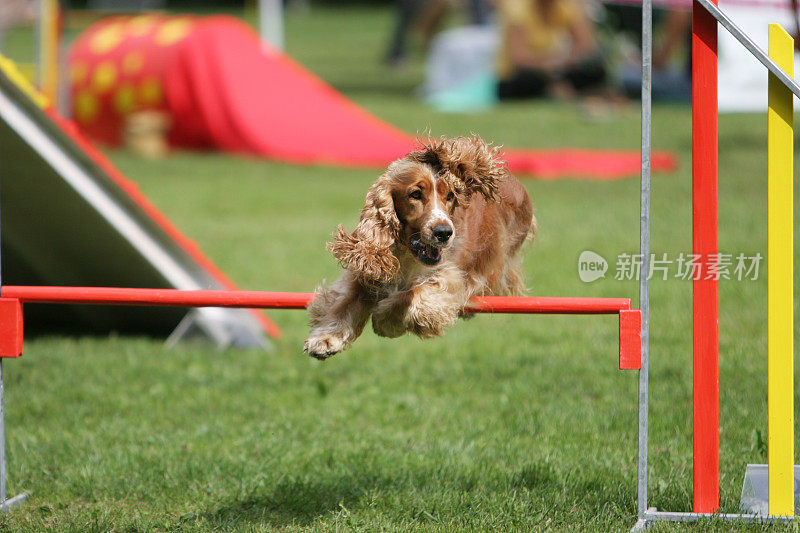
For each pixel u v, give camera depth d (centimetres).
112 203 1122
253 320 1258
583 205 2039
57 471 799
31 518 709
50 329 1361
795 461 805
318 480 771
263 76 3088
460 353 1161
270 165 2695
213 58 2989
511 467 786
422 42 5144
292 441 871
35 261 1270
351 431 903
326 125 3009
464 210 675
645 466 653
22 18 3011
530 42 3831
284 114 2991
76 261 1248
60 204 1127
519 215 776
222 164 2719
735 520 644
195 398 1016
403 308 635
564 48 3800
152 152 2903
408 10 5072
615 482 742
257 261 1644
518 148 2888
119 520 701
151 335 1319
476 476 764
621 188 2242
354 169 2678
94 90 3070
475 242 689
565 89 3825
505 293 760
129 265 1209
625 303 635
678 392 979
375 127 3075
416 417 942
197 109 2923
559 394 991
